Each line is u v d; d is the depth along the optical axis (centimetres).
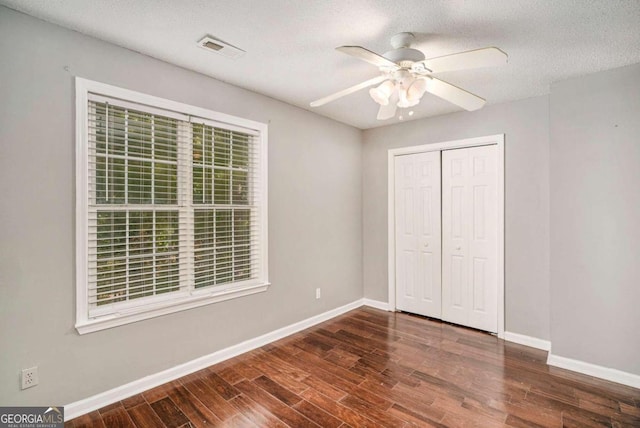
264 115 311
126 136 225
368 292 438
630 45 211
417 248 396
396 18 183
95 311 212
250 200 305
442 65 183
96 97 210
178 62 242
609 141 247
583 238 257
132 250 228
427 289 389
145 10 178
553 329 271
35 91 186
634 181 238
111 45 214
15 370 181
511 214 323
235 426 193
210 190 274
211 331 271
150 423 195
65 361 197
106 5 174
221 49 223
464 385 238
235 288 288
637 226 236
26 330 184
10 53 178
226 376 251
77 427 191
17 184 181
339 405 214
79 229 202
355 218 428
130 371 224
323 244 379
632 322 238
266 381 244
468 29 194
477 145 347
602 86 250
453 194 365
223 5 173
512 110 321
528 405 214
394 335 335
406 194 404
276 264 324
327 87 292
